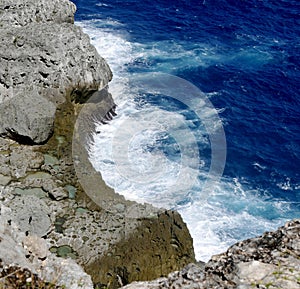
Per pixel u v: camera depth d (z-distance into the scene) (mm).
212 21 64938
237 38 61531
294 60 58031
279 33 63219
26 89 40969
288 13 67625
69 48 43156
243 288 14000
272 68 56594
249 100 51406
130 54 56000
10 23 46250
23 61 41625
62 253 30250
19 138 37344
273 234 15938
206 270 15031
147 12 65812
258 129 47625
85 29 60281
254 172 42781
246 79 54406
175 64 55594
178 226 32094
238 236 35812
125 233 31281
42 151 37062
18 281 15391
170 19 64562
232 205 38531
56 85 41500
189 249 31625
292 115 49625
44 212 31625
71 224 31703
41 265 18203
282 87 53531
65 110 40688
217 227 35750
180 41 59781
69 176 34906
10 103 38562
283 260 14773
